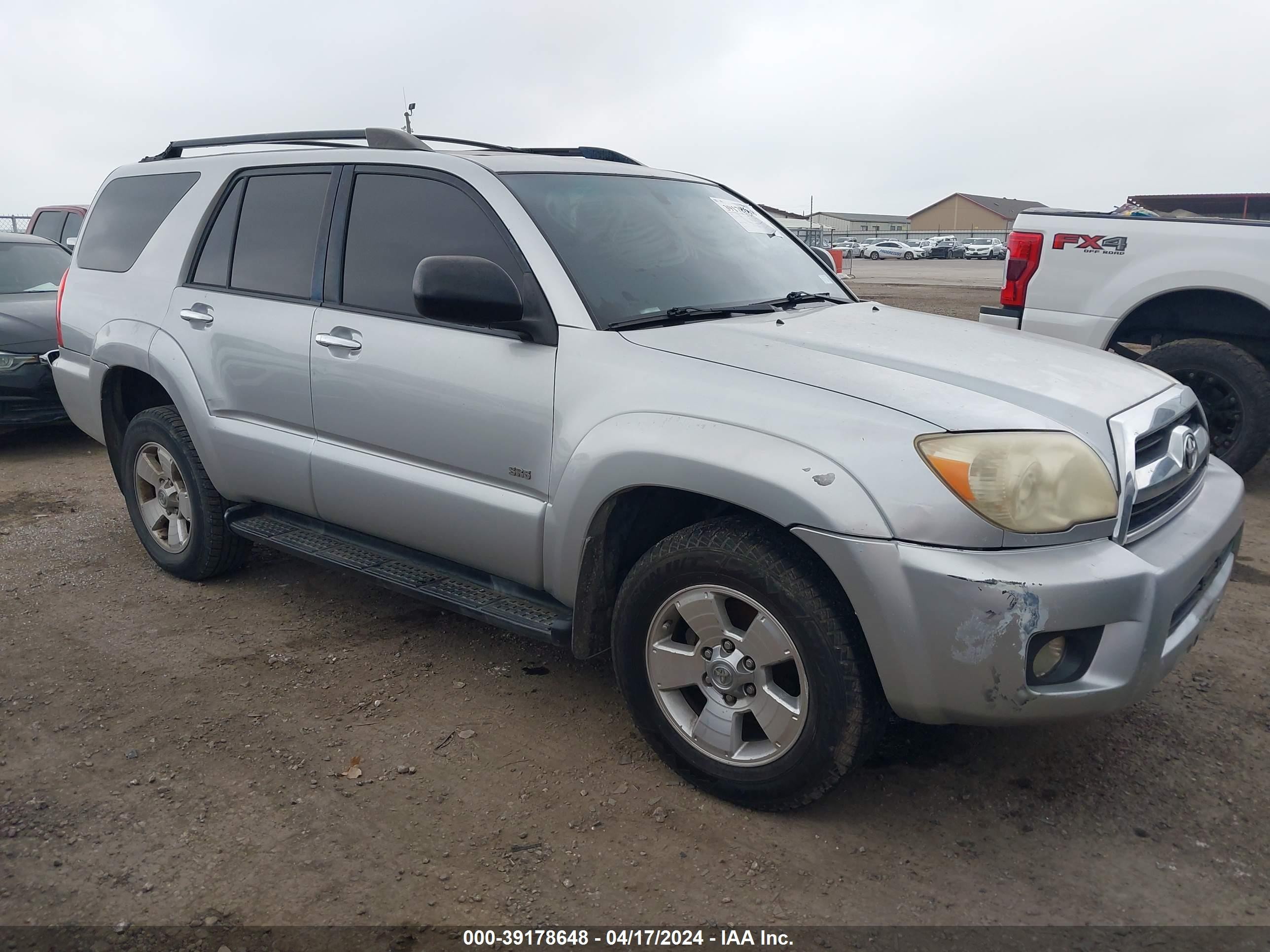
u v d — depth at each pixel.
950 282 24.72
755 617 2.61
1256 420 5.42
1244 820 2.69
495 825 2.68
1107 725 3.18
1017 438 2.37
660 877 2.47
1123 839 2.61
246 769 2.95
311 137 3.90
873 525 2.33
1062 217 5.96
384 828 2.66
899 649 2.35
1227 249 5.41
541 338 2.98
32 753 3.04
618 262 3.18
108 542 5.05
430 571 3.49
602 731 3.18
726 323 3.07
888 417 2.42
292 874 2.48
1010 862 2.53
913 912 2.35
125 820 2.70
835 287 3.91
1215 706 3.29
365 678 3.55
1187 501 2.86
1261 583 4.34
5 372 6.81
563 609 3.13
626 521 2.93
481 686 3.48
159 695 3.41
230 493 4.07
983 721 2.38
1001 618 2.27
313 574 4.57
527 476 3.00
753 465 2.46
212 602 4.23
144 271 4.33
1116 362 3.15
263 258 3.86
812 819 2.70
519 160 3.44
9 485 6.26
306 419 3.64
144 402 4.68
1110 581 2.32
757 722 2.67
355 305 3.50
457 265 2.81
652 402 2.71
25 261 8.15
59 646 3.81
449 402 3.15
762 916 2.33
